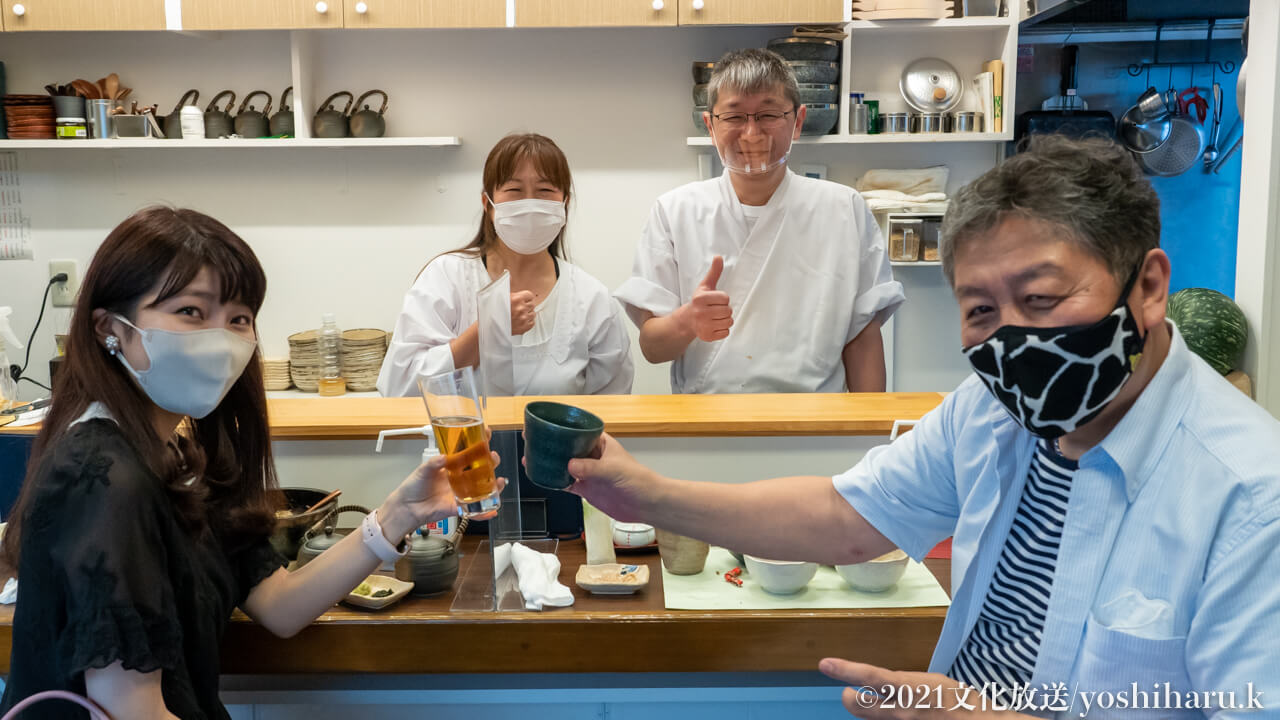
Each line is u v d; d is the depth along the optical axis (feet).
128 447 3.43
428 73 11.24
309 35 10.98
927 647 4.24
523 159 7.11
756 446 5.47
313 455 5.48
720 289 7.70
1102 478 2.83
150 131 10.63
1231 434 2.67
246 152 11.35
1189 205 11.43
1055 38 11.12
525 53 11.23
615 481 3.76
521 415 4.80
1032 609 3.11
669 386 11.81
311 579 4.11
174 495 3.63
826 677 4.35
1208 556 2.61
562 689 4.44
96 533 3.19
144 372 3.52
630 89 11.28
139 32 11.14
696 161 11.40
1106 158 2.58
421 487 4.05
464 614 4.29
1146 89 11.20
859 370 7.99
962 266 2.72
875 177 10.99
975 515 3.27
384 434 5.39
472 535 5.38
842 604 4.35
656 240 7.82
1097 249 2.52
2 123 10.64
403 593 4.43
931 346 11.45
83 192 11.42
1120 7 9.62
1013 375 2.66
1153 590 2.73
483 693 4.49
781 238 7.59
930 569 4.84
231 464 4.11
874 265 7.79
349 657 4.24
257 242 11.50
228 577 3.96
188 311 3.51
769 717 4.55
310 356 10.94
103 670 3.18
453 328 7.71
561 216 7.15
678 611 4.30
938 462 3.61
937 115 10.68
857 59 11.10
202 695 3.70
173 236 3.47
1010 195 2.58
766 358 7.68
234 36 11.13
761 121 7.08
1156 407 2.75
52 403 3.53
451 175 11.40
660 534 4.73
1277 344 7.68
